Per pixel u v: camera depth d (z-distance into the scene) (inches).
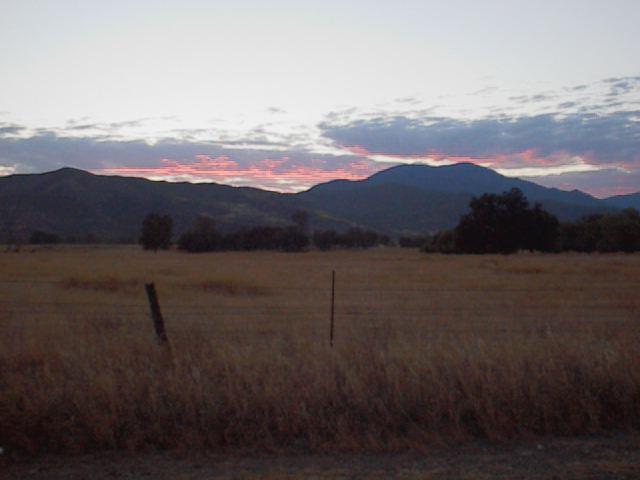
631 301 631.2
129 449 257.0
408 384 291.4
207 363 322.3
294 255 2393.0
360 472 233.0
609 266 1208.2
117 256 2069.4
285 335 439.5
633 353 331.3
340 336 426.3
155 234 3255.4
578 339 377.1
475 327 474.6
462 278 967.6
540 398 285.0
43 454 256.8
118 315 533.0
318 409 278.1
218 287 832.9
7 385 302.0
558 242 2598.4
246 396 280.4
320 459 247.1
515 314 554.9
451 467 237.8
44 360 338.3
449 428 273.1
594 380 300.8
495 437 266.4
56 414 273.9
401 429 275.9
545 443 264.5
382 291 768.9
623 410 290.7
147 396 283.4
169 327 466.9
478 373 297.0
